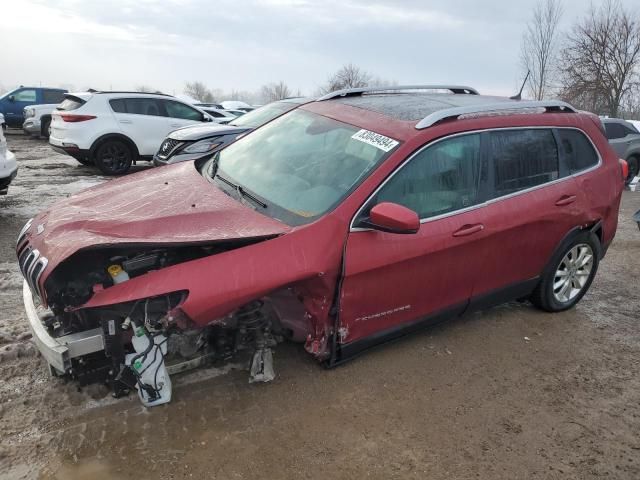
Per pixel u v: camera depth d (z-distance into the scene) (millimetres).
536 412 3459
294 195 3520
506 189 4062
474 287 4035
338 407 3346
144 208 3332
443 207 3693
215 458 2857
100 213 3281
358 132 3812
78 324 3143
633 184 13383
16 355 3586
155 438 2969
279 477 2770
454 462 2969
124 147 11836
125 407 3191
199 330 3271
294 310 3492
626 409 3559
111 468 2744
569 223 4480
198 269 2910
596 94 31000
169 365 3281
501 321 4707
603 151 4863
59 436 2928
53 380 3361
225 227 3143
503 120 4098
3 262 5523
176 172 4152
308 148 3926
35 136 20453
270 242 3086
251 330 3373
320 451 2971
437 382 3695
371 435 3127
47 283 2850
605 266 6527
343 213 3266
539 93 28453
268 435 3059
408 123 3744
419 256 3521
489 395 3602
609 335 4613
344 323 3398
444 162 3707
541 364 4051
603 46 30359
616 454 3119
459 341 4289
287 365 3740
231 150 4426
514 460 3016
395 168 3453
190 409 3221
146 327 2979
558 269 4738
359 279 3322
